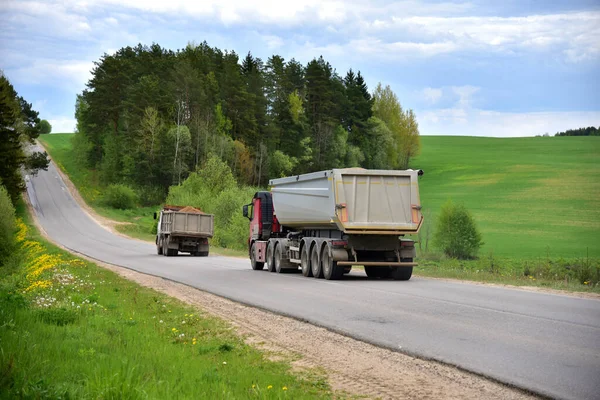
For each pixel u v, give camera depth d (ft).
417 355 30.04
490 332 35.40
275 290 62.44
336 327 38.63
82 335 33.58
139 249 172.55
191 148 395.34
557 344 31.68
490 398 22.56
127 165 400.88
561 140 625.00
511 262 147.43
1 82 288.10
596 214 314.96
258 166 414.41
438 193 401.29
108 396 19.75
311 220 79.15
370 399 22.71
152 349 30.71
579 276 84.07
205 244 143.02
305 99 456.86
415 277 79.30
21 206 330.95
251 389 23.00
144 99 402.93
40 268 89.20
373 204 72.95
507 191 393.70
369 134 479.00
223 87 426.51
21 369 23.02
